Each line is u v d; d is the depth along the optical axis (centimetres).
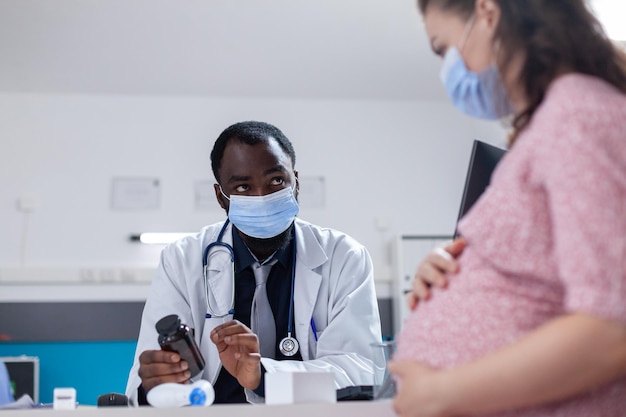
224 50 402
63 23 368
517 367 66
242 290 171
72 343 418
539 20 79
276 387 104
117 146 449
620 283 62
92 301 424
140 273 425
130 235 437
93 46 394
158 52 402
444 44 87
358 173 464
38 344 416
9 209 433
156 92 454
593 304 62
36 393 371
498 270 76
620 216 65
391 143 471
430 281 83
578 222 65
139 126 454
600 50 80
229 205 171
